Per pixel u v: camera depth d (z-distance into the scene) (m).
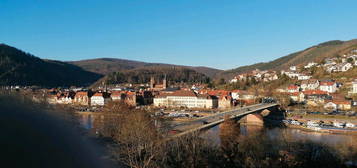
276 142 70.38
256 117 135.75
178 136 55.81
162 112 160.38
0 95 9.69
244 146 59.12
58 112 11.20
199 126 81.50
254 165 49.44
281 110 165.38
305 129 116.62
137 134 51.62
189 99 199.75
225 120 88.06
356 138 87.94
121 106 90.81
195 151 48.41
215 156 50.25
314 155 60.97
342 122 124.56
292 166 51.97
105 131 66.38
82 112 158.62
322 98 179.25
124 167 39.69
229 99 191.62
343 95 184.62
